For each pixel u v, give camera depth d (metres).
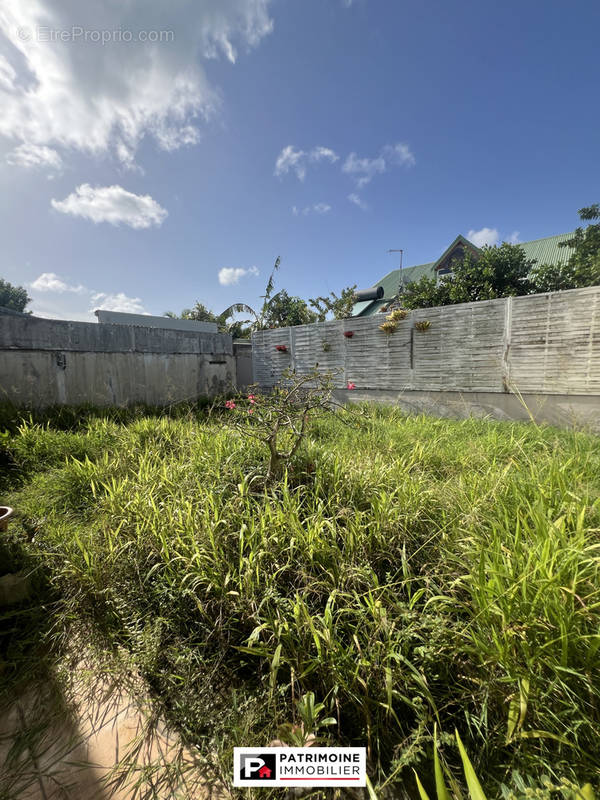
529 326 4.22
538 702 0.94
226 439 2.89
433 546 1.61
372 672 1.10
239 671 1.29
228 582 1.41
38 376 5.05
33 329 4.98
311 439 3.09
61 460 3.25
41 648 1.44
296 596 1.24
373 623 1.18
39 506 2.45
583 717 0.89
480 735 0.96
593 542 1.39
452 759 0.96
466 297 8.10
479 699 1.03
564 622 0.97
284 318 13.02
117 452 3.13
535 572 1.11
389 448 2.91
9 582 1.59
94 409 5.24
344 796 0.91
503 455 2.75
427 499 1.90
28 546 1.95
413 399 5.43
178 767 1.02
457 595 1.35
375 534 1.66
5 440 3.46
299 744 0.95
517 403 4.40
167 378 6.75
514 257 8.17
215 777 0.99
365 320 5.85
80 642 1.46
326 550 1.53
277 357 7.29
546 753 0.90
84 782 0.99
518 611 1.05
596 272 6.64
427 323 5.11
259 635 1.28
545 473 2.06
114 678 1.30
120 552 1.74
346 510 1.84
